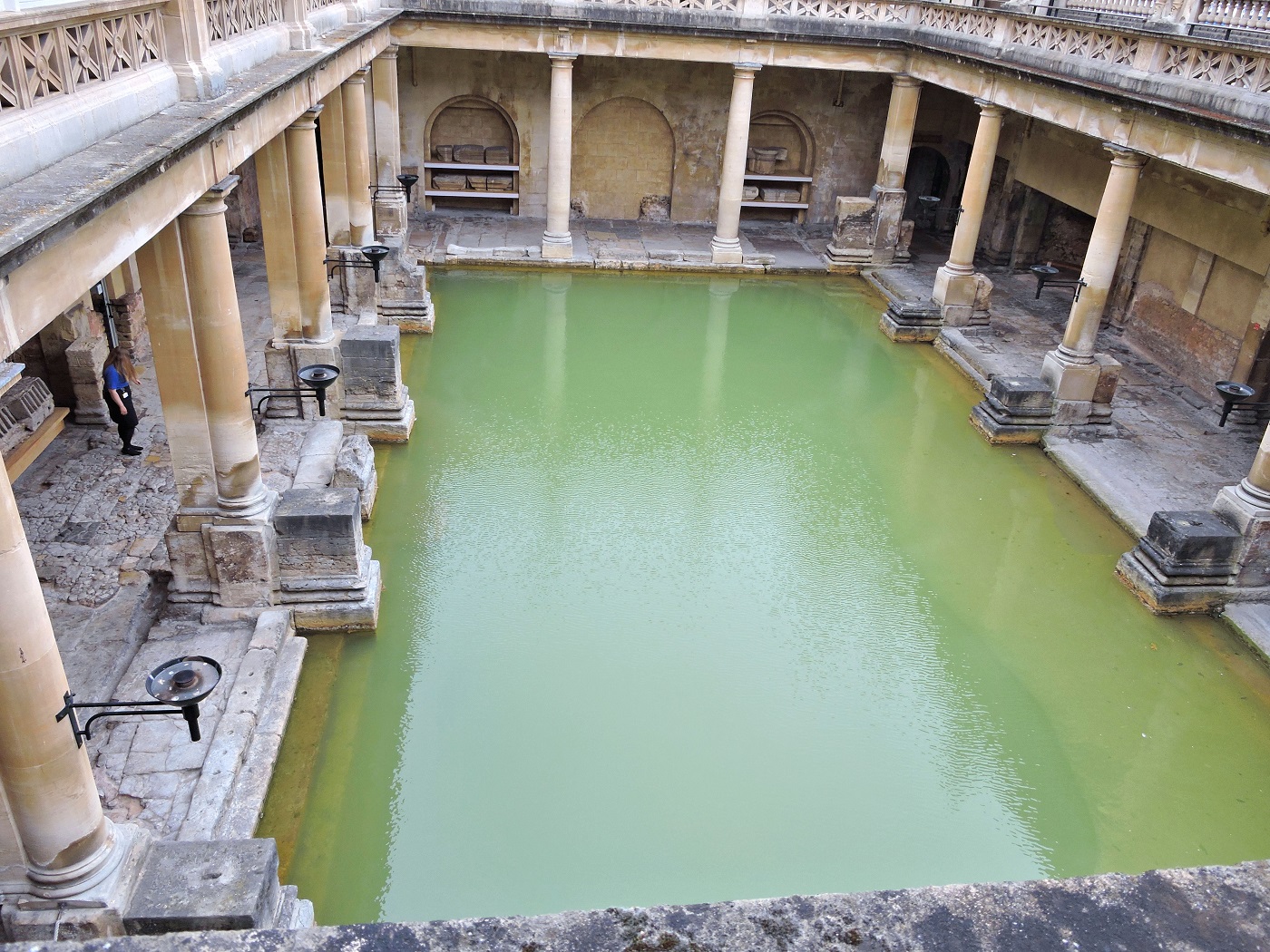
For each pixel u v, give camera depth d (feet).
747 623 37.29
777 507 45.52
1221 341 55.47
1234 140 39.47
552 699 32.76
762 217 89.97
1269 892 7.74
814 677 34.68
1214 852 28.86
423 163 82.23
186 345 29.25
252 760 27.73
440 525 41.91
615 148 84.53
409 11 66.33
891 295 73.46
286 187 41.16
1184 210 58.13
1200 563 38.58
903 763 31.19
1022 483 48.78
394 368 46.60
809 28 71.00
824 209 88.79
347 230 57.21
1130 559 40.70
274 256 42.37
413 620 35.83
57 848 19.54
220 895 20.57
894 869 27.43
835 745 31.68
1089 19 57.52
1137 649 37.24
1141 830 29.43
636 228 85.10
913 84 73.67
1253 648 37.37
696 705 32.96
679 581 39.47
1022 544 43.57
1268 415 52.90
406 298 61.77
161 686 20.63
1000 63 57.77
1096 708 34.17
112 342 47.29
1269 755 32.68
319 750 29.89
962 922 7.50
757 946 7.31
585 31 69.15
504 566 39.52
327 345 44.32
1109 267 49.73
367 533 40.81
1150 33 44.75
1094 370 51.49
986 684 34.94
